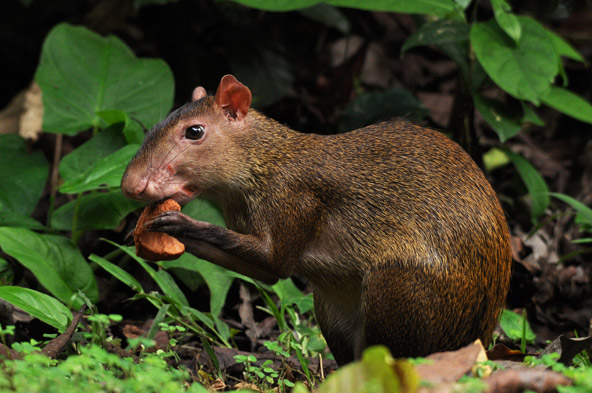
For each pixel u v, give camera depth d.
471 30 11.28
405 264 7.53
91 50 11.91
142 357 7.82
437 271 7.45
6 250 8.99
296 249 7.86
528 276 11.37
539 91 10.72
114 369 6.60
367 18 17.53
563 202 14.04
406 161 7.87
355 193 7.80
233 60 15.10
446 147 8.00
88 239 11.24
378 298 7.60
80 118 11.41
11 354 7.05
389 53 17.23
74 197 12.26
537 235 12.67
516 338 9.07
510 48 10.99
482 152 14.30
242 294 10.42
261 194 7.85
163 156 7.68
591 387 5.28
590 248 12.42
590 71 18.23
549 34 12.29
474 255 7.53
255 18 15.80
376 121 13.97
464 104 12.84
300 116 15.62
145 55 15.81
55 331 8.62
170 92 11.86
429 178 7.75
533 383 5.81
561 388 5.32
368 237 7.75
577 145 16.62
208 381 7.76
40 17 17.11
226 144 7.82
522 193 13.69
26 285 10.07
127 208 10.20
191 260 9.94
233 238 7.49
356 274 7.88
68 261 9.44
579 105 11.85
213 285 9.79
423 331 7.49
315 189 7.83
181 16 16.17
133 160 7.70
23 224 10.15
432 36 11.72
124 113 10.77
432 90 16.98
